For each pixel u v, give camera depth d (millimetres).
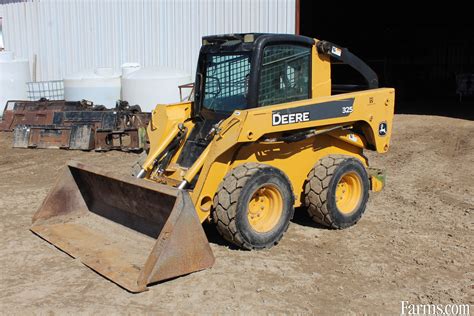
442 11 23422
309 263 5477
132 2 14961
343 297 4797
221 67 6012
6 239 6133
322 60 6324
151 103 13188
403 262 5551
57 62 16297
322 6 20750
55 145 11453
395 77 19906
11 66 15039
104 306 4590
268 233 5680
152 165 5953
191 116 6383
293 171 6141
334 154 6453
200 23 14203
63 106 12500
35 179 9141
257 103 5691
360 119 6387
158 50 14875
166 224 4887
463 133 12195
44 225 6336
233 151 5531
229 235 5469
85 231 6094
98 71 13922
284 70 5945
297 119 5676
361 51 22938
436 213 7125
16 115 13016
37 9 16266
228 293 4812
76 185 6504
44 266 5383
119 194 5863
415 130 12766
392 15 24094
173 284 4965
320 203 6141
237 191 5340
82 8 15648
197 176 5531
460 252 5816
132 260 5273
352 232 6375
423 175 9086
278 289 4910
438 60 21859
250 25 13547
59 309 4543
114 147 11133
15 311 4520
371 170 7148
